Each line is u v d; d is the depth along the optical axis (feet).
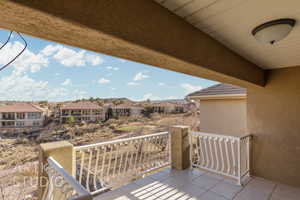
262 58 8.36
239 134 15.08
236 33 5.35
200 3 3.73
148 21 3.53
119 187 9.85
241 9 3.94
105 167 10.21
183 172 11.94
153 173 11.76
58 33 2.81
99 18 2.71
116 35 2.94
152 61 4.63
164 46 3.88
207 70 5.69
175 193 9.30
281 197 8.95
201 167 12.42
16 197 6.09
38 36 2.97
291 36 5.53
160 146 12.53
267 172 11.01
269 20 4.45
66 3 2.34
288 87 10.31
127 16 3.14
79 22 2.46
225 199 8.78
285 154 10.34
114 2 2.95
